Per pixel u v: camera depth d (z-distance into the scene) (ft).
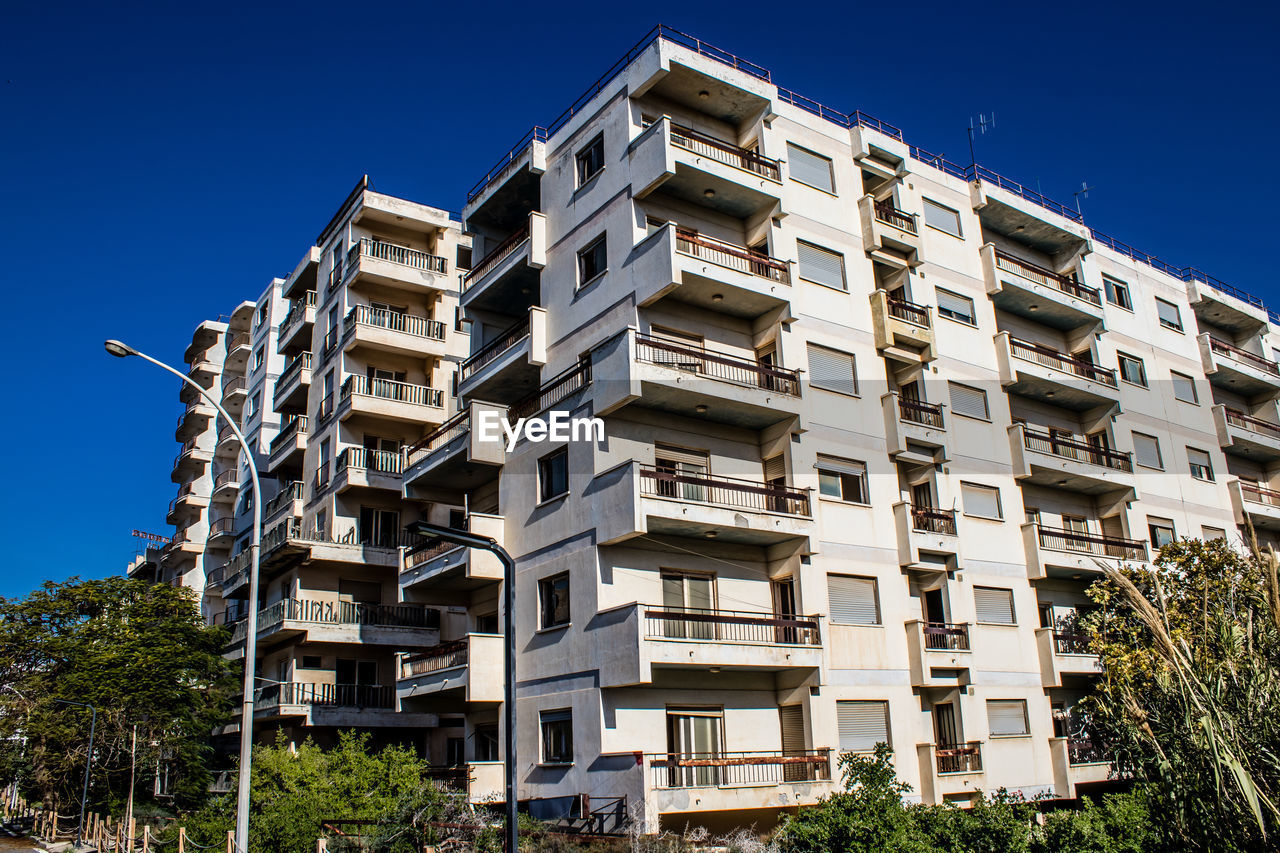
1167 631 39.88
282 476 149.38
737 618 80.84
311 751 83.56
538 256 100.48
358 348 130.21
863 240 103.19
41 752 122.21
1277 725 36.47
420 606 123.85
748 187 93.04
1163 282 143.64
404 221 136.87
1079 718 105.60
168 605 136.56
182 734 122.42
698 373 85.40
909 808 63.77
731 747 82.69
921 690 91.97
